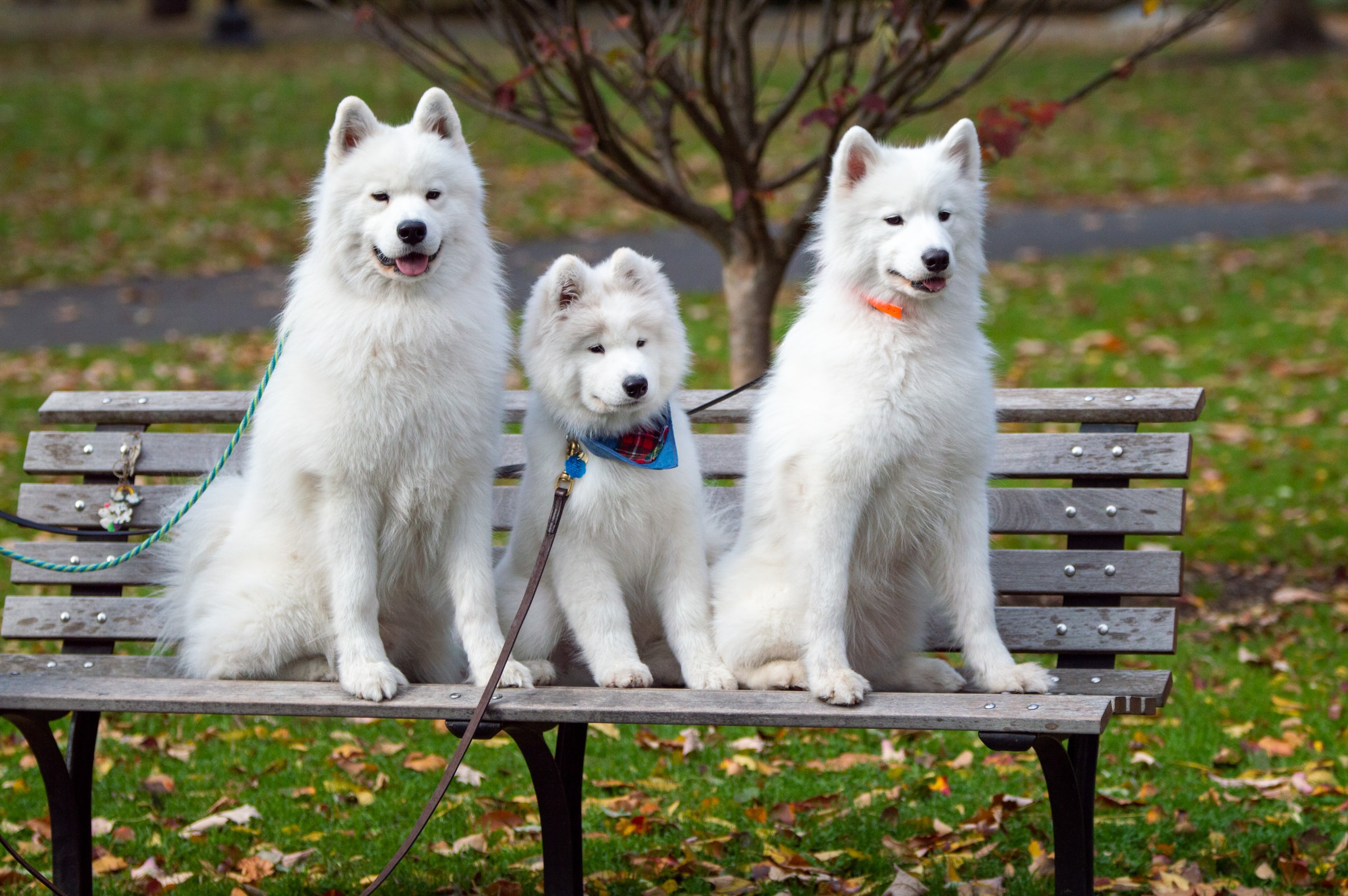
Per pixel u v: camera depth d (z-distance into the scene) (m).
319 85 24.30
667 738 5.75
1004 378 10.00
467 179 3.82
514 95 5.85
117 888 4.38
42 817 4.93
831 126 5.61
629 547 3.94
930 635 4.34
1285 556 7.27
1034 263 13.98
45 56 28.61
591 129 5.80
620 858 4.54
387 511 3.88
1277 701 5.62
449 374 3.74
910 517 3.85
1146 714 3.75
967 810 4.89
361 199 3.68
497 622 3.92
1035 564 4.18
